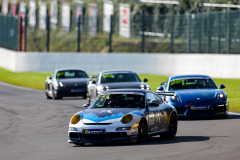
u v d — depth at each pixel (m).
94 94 65.50
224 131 38.12
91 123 31.62
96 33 166.00
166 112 36.34
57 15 195.12
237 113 52.56
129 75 67.38
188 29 123.69
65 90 78.81
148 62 131.38
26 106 68.94
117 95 35.38
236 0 165.50
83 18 165.25
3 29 163.12
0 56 167.12
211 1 168.75
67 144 33.94
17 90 105.56
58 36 186.50
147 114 33.22
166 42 156.25
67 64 139.88
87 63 138.00
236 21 107.44
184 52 126.06
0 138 38.50
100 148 30.75
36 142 35.53
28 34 182.38
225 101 48.09
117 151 29.06
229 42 109.88
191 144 31.50
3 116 56.53
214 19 114.31
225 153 27.30
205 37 117.81
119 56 135.38
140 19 139.38
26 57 143.62
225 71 107.94
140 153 27.98
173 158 26.00
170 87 52.38
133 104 34.06
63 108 64.38
